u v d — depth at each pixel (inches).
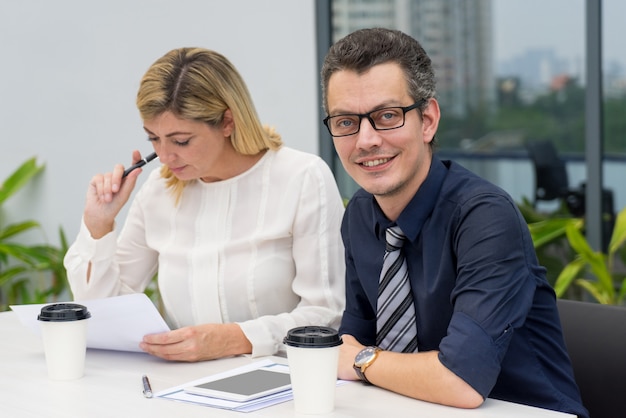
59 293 178.4
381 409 60.1
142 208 92.8
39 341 83.3
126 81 170.1
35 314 77.2
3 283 179.3
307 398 58.9
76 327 68.6
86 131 176.4
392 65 64.9
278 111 159.8
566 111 144.5
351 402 61.7
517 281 63.6
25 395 65.0
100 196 86.1
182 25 165.0
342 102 65.4
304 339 58.4
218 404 61.4
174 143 81.8
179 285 88.4
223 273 86.6
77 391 65.9
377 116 65.1
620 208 140.4
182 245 89.2
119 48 170.7
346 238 76.7
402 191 68.4
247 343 77.2
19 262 189.9
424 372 61.4
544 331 67.6
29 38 181.5
